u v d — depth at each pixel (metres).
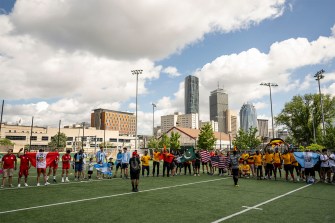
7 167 13.48
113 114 175.12
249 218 7.59
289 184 15.82
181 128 83.44
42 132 119.88
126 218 7.44
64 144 103.06
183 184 15.28
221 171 22.80
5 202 9.52
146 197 10.79
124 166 18.47
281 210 8.66
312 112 64.00
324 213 8.29
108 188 13.25
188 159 22.06
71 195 11.09
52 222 7.00
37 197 10.56
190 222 7.12
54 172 15.63
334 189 13.71
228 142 96.44
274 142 21.61
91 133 122.81
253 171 20.17
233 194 11.81
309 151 17.44
